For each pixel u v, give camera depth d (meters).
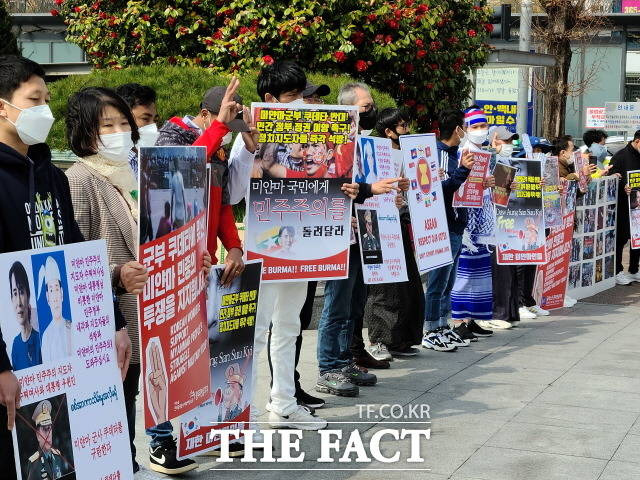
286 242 5.19
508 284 8.70
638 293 11.28
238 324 4.77
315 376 6.82
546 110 20.47
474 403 6.20
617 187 11.62
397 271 6.47
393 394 6.39
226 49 10.73
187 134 4.79
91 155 4.12
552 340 8.35
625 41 29.81
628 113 17.52
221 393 4.73
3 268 3.08
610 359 7.59
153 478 4.40
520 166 8.58
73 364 3.36
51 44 23.53
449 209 7.57
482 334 8.51
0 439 3.26
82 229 4.05
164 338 4.02
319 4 10.51
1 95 3.30
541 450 5.27
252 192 5.05
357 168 6.24
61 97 9.82
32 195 3.36
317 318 8.32
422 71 11.50
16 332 3.12
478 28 12.56
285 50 10.72
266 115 5.03
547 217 9.41
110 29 11.43
